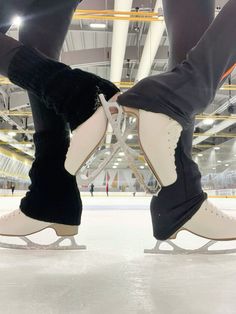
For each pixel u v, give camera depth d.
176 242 0.97
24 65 0.63
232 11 0.63
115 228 1.45
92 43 6.64
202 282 0.49
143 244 0.93
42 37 0.83
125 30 5.07
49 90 0.62
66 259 0.70
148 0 5.13
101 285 0.47
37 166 0.83
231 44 0.64
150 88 0.60
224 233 0.79
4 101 9.66
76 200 0.83
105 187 15.41
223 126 11.68
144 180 0.65
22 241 0.95
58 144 0.82
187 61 0.63
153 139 0.61
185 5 0.78
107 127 0.63
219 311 0.36
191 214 0.78
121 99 0.61
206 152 14.17
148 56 6.16
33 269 0.59
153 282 0.49
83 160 0.64
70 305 0.38
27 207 0.82
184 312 0.36
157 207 0.78
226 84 7.94
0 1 0.67
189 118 0.64
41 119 0.81
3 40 0.65
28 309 0.37
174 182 0.71
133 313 0.36
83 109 0.62
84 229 1.40
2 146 16.94
